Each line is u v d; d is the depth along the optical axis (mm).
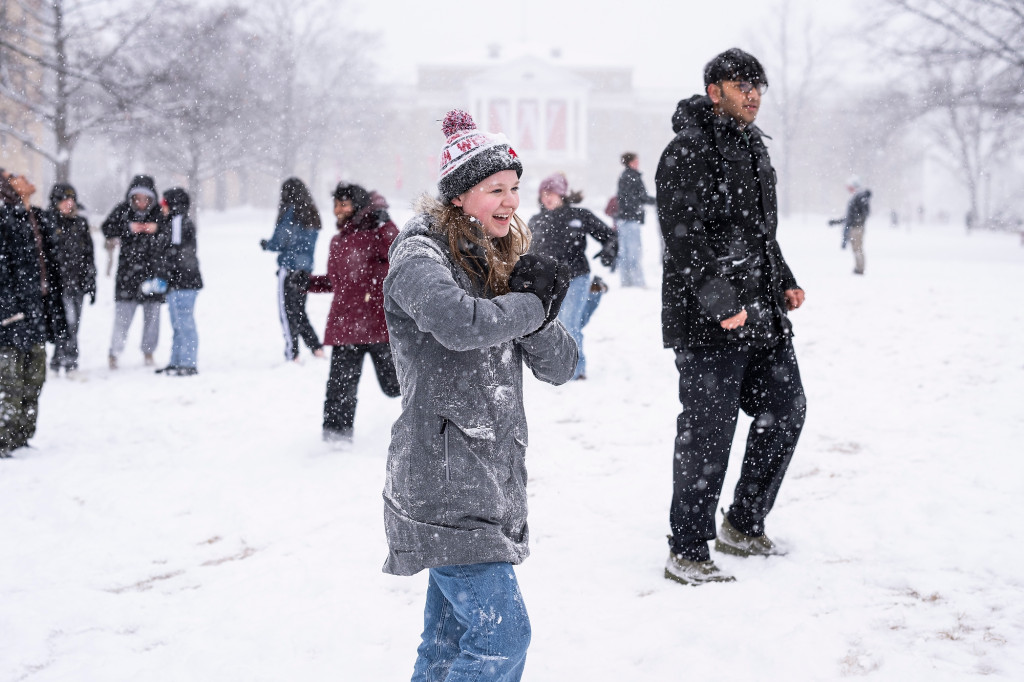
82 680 3029
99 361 9953
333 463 5621
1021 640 2930
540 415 6562
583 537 4145
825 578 3498
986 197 57938
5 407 6008
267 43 42438
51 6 24109
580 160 84938
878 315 9852
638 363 8102
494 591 2145
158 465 5754
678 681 2807
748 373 3705
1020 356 7219
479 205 2266
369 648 3182
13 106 27531
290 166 46094
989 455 4820
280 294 9352
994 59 24609
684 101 3586
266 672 3025
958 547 3668
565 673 2902
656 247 21188
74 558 4199
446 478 2156
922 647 2928
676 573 3580
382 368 5910
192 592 3771
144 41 25250
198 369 9266
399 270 2156
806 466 4941
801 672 2809
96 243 25406
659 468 5184
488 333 2043
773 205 3605
